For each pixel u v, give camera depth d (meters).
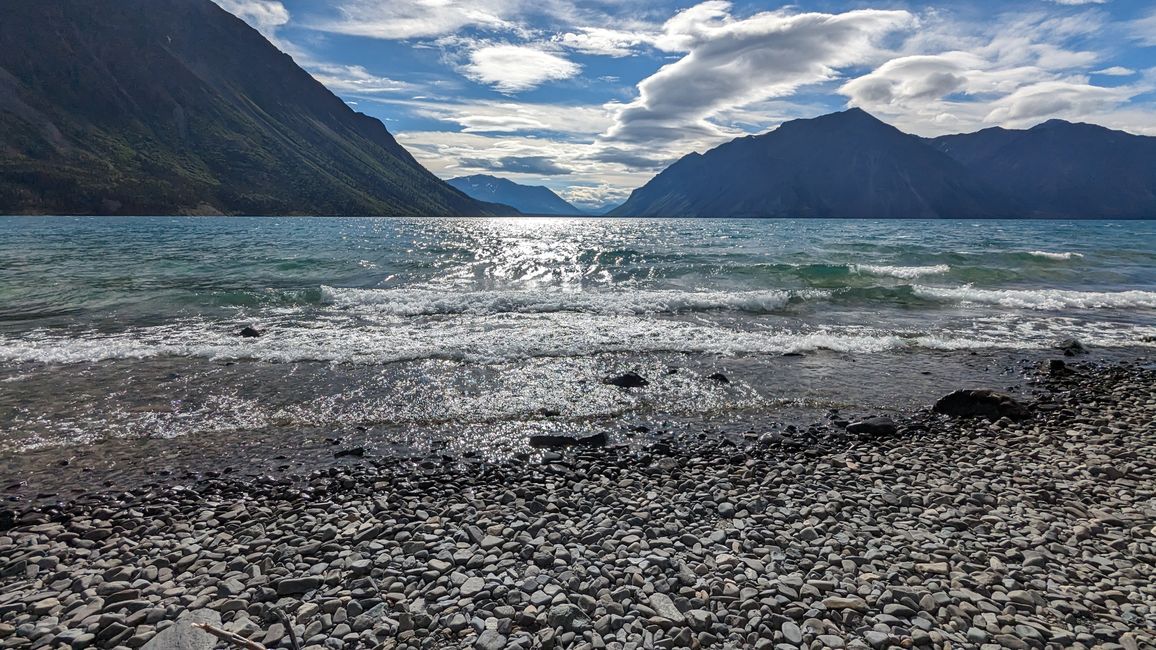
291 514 7.09
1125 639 4.95
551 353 14.89
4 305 19.83
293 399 11.41
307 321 18.23
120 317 18.44
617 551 6.25
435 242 53.06
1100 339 17.77
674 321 19.00
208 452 9.02
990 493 7.83
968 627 5.13
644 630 5.00
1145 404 11.81
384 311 19.92
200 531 6.69
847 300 23.36
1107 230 93.25
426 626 5.04
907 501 7.54
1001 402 11.09
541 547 6.30
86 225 87.50
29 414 10.39
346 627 4.99
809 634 4.98
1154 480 8.24
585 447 9.38
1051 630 5.06
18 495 7.55
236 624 5.02
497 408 11.14
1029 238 63.41
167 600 5.39
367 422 10.37
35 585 5.63
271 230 76.12
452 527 6.73
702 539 6.54
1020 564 6.13
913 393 12.51
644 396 11.95
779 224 142.50
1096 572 5.97
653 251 42.38
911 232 81.69
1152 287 27.78
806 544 6.48
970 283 28.23
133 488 7.77
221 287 24.20
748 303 21.78
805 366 14.30
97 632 4.94
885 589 5.62
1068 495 7.78
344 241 53.03
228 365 13.45
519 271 30.69
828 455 9.17
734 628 5.06
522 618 5.10
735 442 9.70
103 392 11.57
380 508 7.21
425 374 13.05
